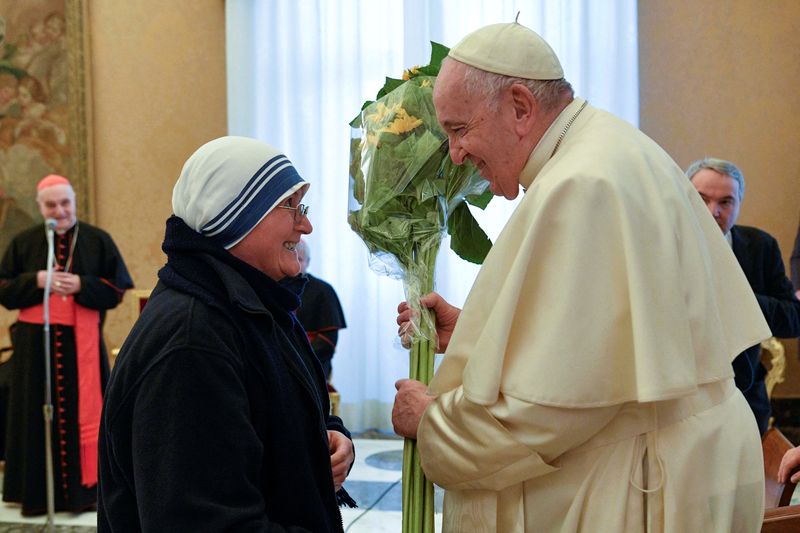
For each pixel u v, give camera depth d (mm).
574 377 1459
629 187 1531
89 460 4566
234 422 1318
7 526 4344
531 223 1534
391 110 1871
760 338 1675
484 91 1633
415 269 1898
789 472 2164
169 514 1250
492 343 1507
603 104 5828
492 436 1526
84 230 4852
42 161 6211
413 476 1802
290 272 1575
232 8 6156
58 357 4539
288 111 6203
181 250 1481
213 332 1360
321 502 1488
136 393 1325
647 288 1470
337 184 6164
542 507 1587
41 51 6152
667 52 5867
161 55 6266
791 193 5750
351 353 6098
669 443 1540
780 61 5734
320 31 6145
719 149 5828
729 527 1541
